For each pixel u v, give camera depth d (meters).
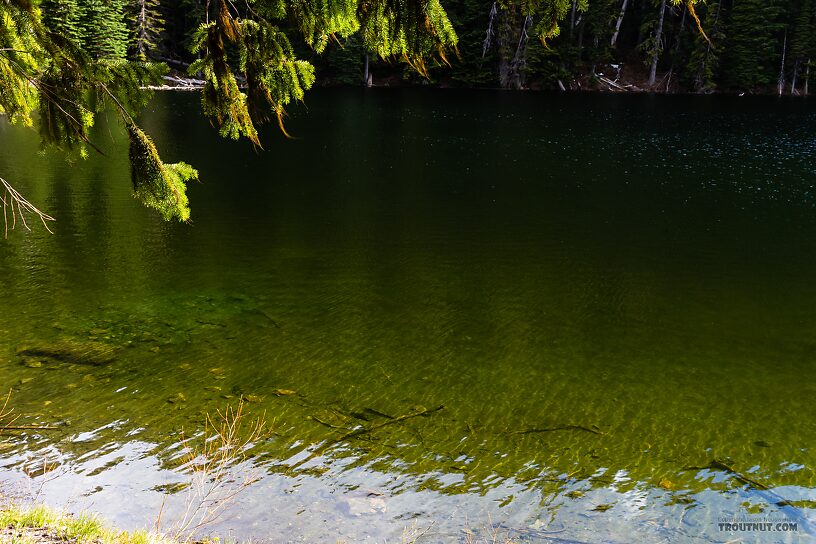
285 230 19.48
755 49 66.50
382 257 17.20
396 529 6.99
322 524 7.02
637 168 30.06
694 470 8.31
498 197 24.25
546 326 13.05
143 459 8.07
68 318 12.54
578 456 8.55
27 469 7.73
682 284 15.65
